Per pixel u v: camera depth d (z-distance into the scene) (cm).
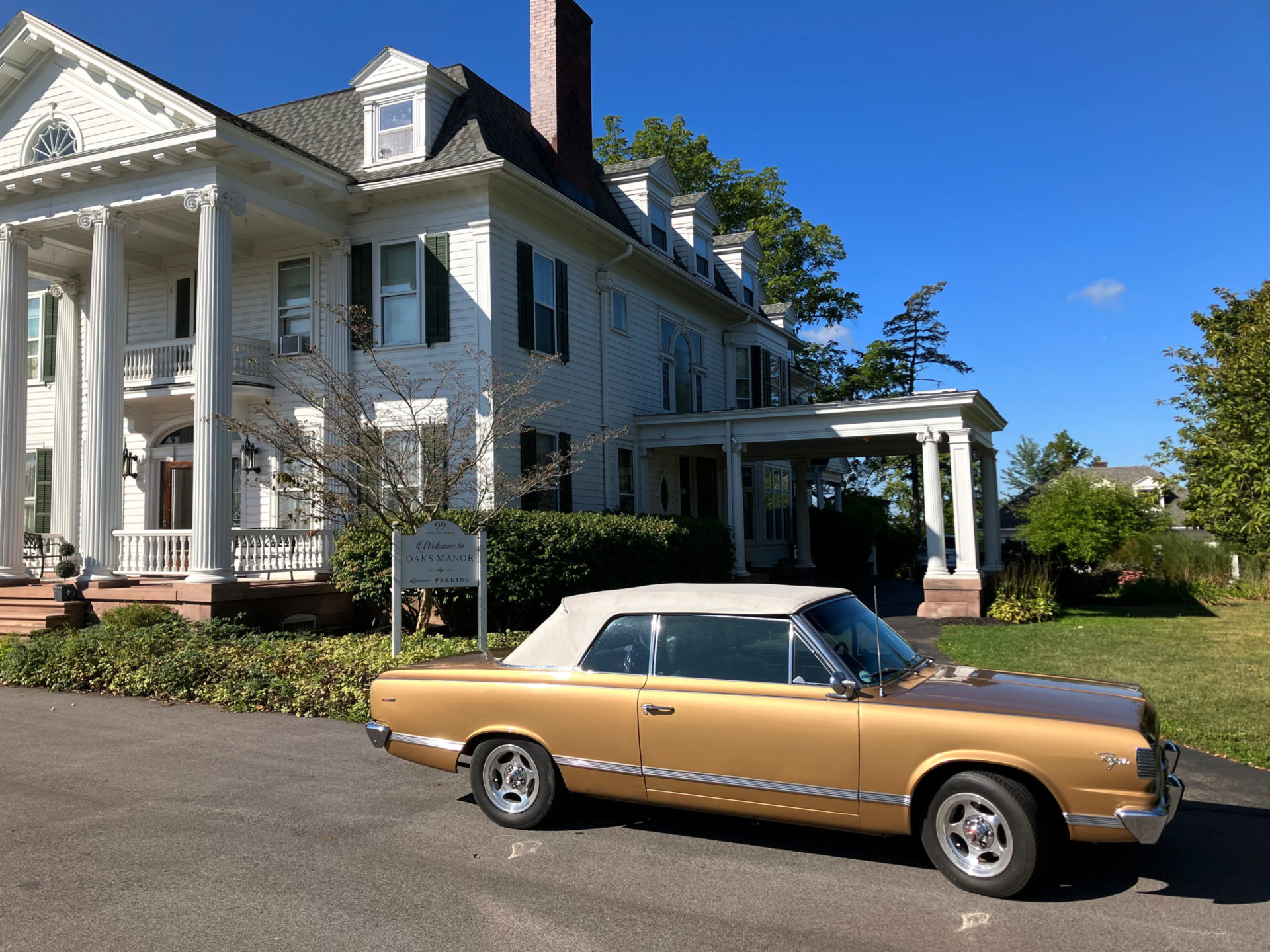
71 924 432
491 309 1562
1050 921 428
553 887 475
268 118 1972
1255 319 1388
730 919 434
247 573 1378
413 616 1335
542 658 580
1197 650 1292
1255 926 421
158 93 1416
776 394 2895
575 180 1956
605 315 1970
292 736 823
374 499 1215
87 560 1402
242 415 1644
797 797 493
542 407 1412
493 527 1299
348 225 1666
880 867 501
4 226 1539
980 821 461
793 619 516
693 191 3791
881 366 4250
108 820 589
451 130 1675
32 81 1588
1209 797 627
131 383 1656
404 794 647
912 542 3631
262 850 532
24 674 1086
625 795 541
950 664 598
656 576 1595
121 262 1473
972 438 1934
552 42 1928
